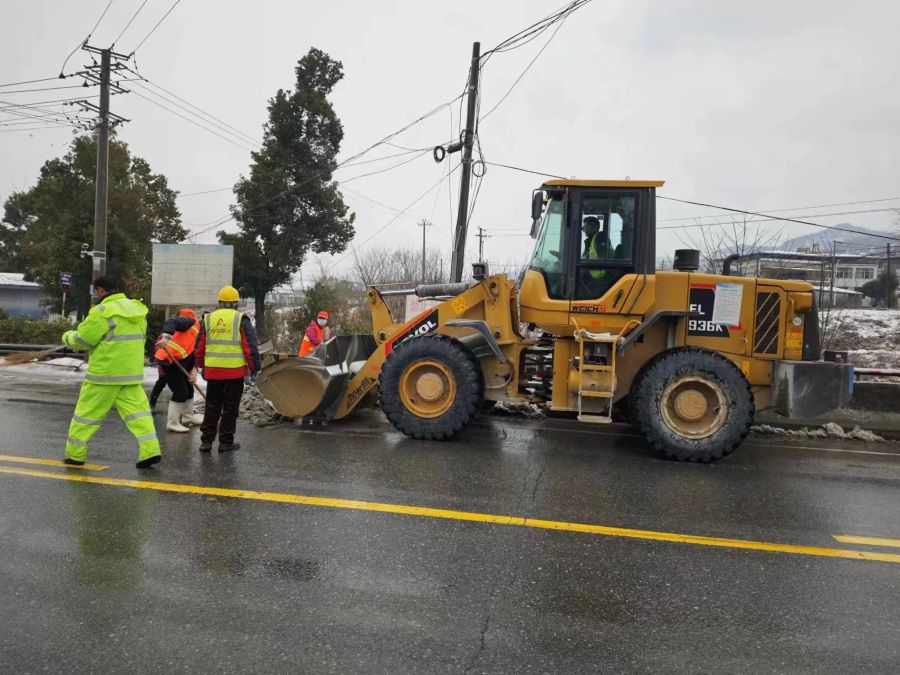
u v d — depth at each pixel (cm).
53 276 2427
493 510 471
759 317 692
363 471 565
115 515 437
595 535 429
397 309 2222
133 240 2414
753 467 634
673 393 646
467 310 747
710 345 694
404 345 708
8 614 305
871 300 4000
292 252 2762
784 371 657
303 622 304
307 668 268
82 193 2384
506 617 316
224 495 485
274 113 2778
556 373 696
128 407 552
